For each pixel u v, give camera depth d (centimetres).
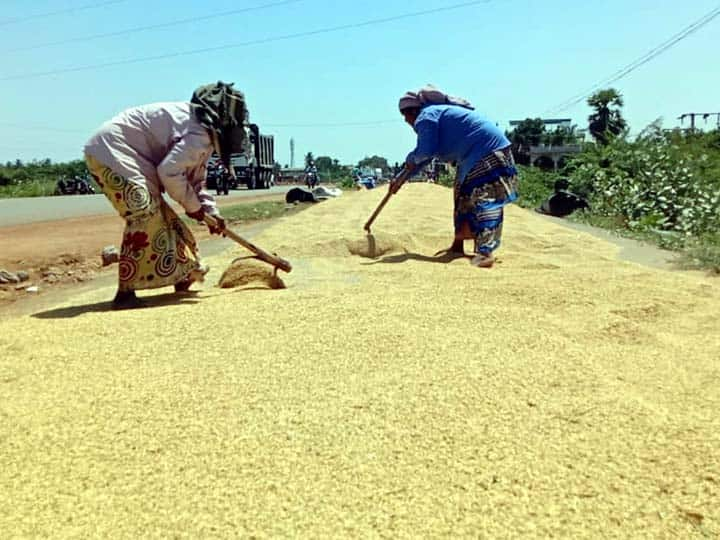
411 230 862
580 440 231
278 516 192
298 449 225
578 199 1572
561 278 521
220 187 2762
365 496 200
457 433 235
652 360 319
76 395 271
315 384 276
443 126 658
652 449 225
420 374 283
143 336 346
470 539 182
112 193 438
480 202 640
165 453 225
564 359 304
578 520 191
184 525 188
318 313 379
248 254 709
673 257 810
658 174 1470
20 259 808
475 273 559
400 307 393
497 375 282
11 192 2938
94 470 216
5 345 340
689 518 192
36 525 191
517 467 215
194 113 458
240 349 320
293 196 2108
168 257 453
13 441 236
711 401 268
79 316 399
